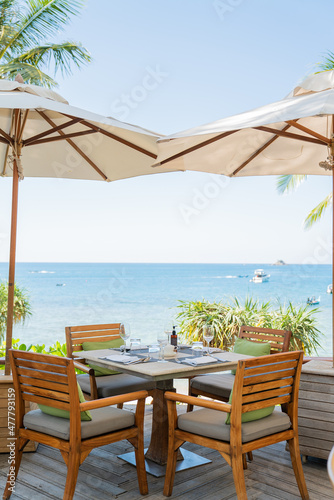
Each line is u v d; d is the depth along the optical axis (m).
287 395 3.05
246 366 2.75
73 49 9.88
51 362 2.81
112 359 3.51
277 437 2.96
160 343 3.56
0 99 2.97
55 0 9.30
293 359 3.04
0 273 35.00
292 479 3.37
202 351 3.86
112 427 2.94
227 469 3.53
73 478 2.74
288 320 7.14
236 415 2.74
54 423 2.87
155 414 3.63
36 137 3.88
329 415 3.54
